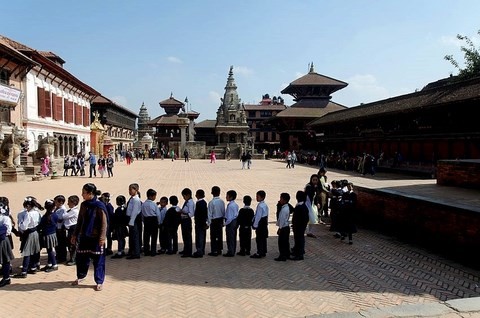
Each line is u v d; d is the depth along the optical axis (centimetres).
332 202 1345
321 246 1176
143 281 865
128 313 693
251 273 922
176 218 1090
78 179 3102
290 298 765
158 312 697
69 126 4966
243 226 1072
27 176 3075
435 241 1088
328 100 8044
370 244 1191
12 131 2958
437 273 911
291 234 1343
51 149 3284
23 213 905
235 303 739
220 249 1088
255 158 8056
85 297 769
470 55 4428
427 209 1119
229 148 7881
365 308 714
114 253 1102
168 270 945
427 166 3366
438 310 636
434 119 3188
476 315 621
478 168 1416
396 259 1030
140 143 9725
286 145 7650
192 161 6869
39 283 852
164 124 10481
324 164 4950
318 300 754
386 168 3872
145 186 2650
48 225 937
